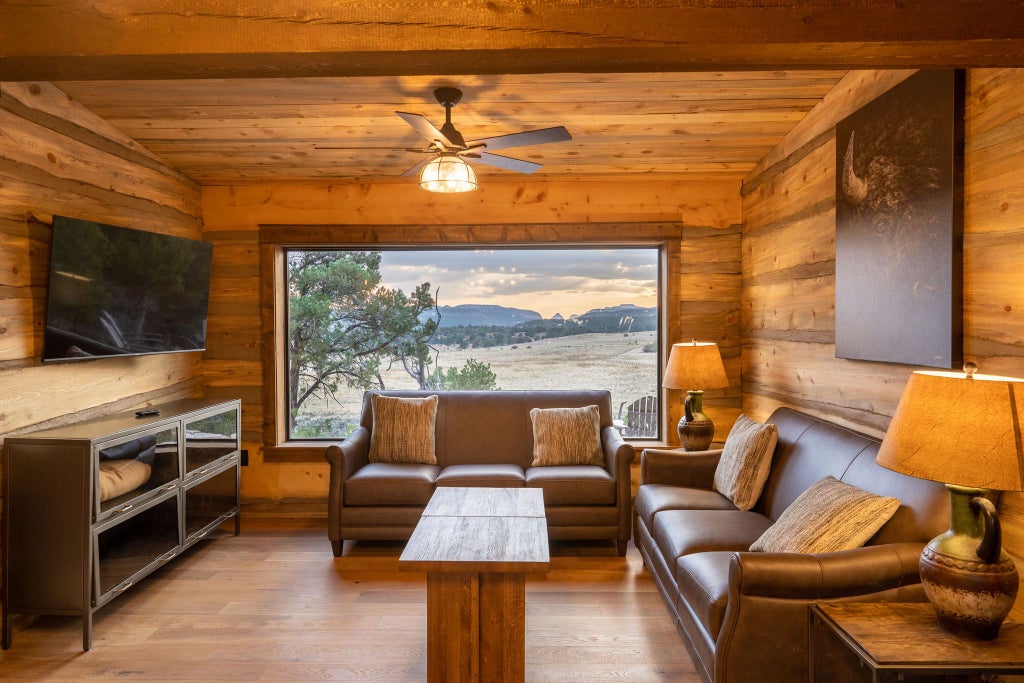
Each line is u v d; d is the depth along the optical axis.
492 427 4.39
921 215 2.50
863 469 2.60
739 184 4.59
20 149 2.98
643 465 3.79
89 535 2.77
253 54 1.82
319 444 4.67
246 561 3.73
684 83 3.28
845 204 3.06
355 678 2.48
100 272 3.33
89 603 2.76
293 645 2.74
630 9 1.81
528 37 1.80
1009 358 2.11
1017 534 2.09
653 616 3.00
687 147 4.05
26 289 3.01
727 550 2.68
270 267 4.58
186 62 1.87
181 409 3.73
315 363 4.89
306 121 3.68
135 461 3.14
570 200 4.59
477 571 2.26
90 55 1.81
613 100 3.46
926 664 1.67
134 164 3.86
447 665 2.31
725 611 2.16
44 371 3.11
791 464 3.14
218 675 2.51
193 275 4.13
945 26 1.79
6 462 2.82
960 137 2.32
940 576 1.79
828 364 3.32
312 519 4.57
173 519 3.48
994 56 1.89
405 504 3.79
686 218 4.60
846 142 3.05
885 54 1.87
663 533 2.99
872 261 2.83
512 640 2.31
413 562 2.26
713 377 3.91
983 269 2.23
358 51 1.81
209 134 3.82
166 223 4.18
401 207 4.59
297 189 4.59
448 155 2.97
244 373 4.61
